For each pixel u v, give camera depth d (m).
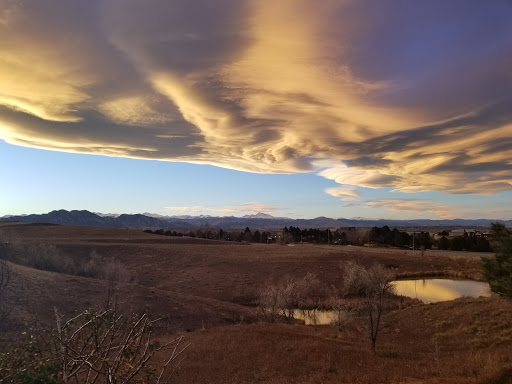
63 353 4.69
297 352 21.70
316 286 58.69
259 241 170.62
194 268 74.38
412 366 16.44
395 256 83.81
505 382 10.37
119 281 47.72
